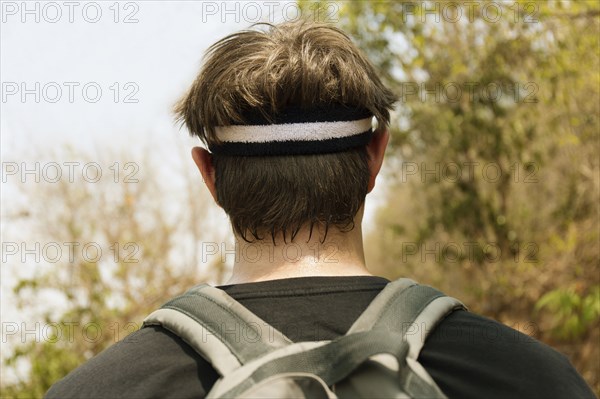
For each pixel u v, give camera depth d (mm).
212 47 1286
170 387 1120
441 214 6617
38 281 5016
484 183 6480
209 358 1117
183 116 1318
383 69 5848
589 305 4867
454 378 1140
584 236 5914
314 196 1199
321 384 1071
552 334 5871
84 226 5434
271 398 1071
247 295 1174
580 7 4621
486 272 6484
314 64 1209
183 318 1156
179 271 5613
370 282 1199
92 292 5211
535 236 6426
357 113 1230
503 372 1127
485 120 6086
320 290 1174
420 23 5574
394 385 1102
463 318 1190
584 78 5031
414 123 6293
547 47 5211
